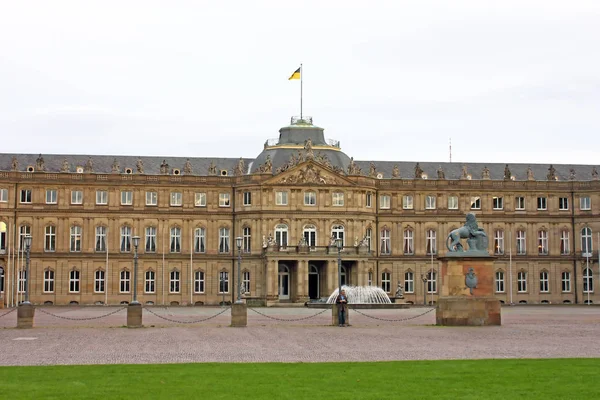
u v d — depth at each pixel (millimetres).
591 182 166000
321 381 39781
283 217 157125
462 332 71938
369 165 171625
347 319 82000
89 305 153750
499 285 164625
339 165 162125
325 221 157625
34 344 60812
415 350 55312
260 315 109250
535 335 68375
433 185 165125
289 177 157750
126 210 159000
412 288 163625
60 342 62531
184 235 160125
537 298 165250
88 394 36031
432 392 36812
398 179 164500
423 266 163750
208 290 159375
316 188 157875
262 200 157250
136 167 163875
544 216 166125
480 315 81188
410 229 164500
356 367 44938
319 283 157750
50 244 157250
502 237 165625
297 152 163625
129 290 158375
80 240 158000
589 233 165750
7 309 133250
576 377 41031
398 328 77750
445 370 43562
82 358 50875
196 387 38000
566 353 53250
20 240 156625
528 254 165625
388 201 164500
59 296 156375
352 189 158750
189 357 51406
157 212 159750
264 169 158250
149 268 158750
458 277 81875
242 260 158750
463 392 36812
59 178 158000
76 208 157875
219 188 161375
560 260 165875
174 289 159250
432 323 87125
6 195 156500
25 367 45281
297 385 38625
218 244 160750
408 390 37281
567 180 169250
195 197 161125
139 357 51406
